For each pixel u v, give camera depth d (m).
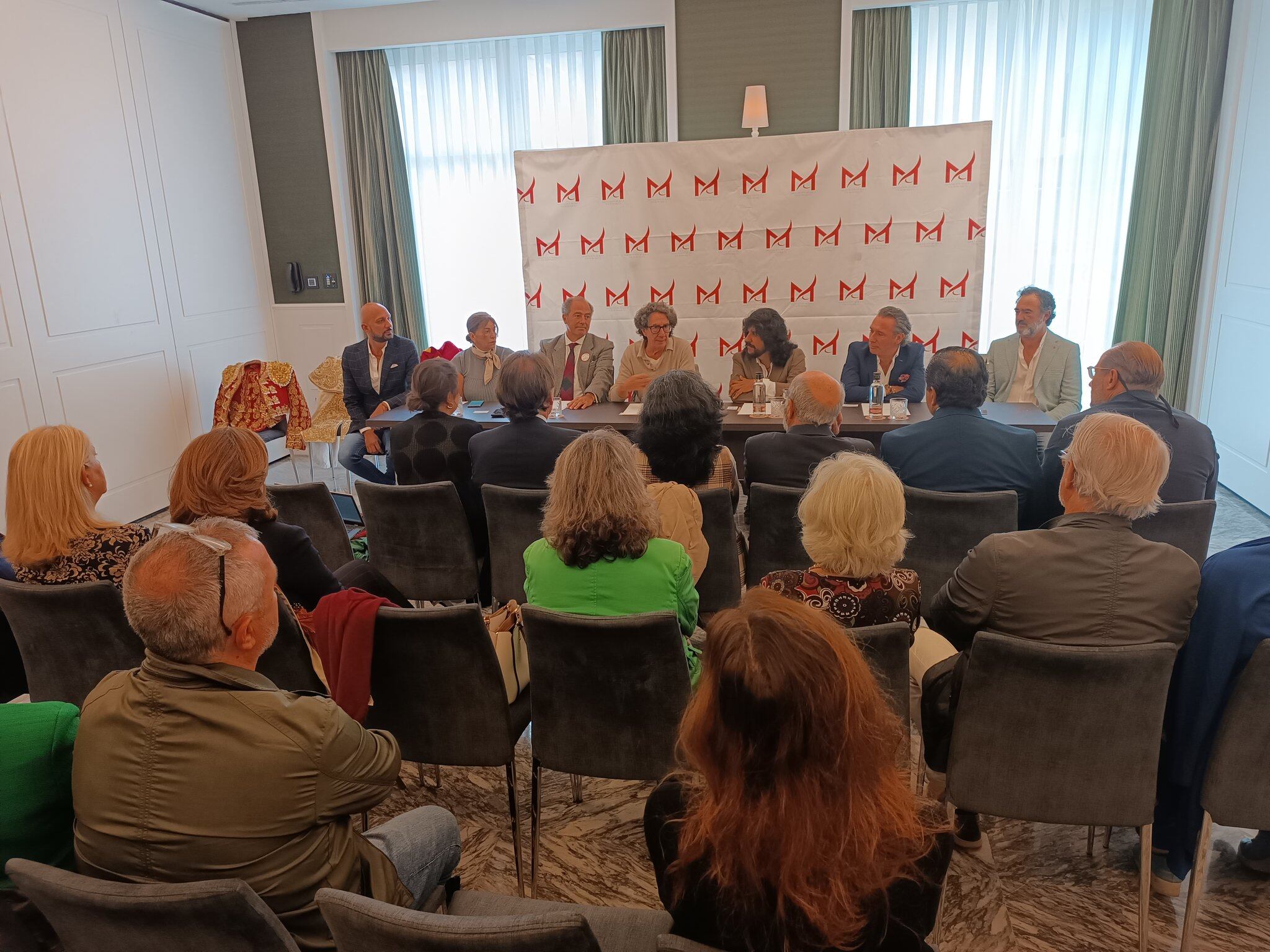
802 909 0.88
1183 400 5.44
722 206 5.38
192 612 1.19
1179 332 5.34
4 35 4.41
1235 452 4.84
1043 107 5.40
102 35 5.00
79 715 1.35
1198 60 4.98
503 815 2.44
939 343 5.37
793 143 5.22
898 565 2.66
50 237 4.71
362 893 1.34
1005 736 1.70
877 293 5.36
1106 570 1.72
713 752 0.92
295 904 1.24
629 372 4.69
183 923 1.06
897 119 5.53
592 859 2.24
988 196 5.17
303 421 5.55
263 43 6.10
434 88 6.11
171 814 1.19
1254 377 4.63
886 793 0.94
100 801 1.21
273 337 6.64
